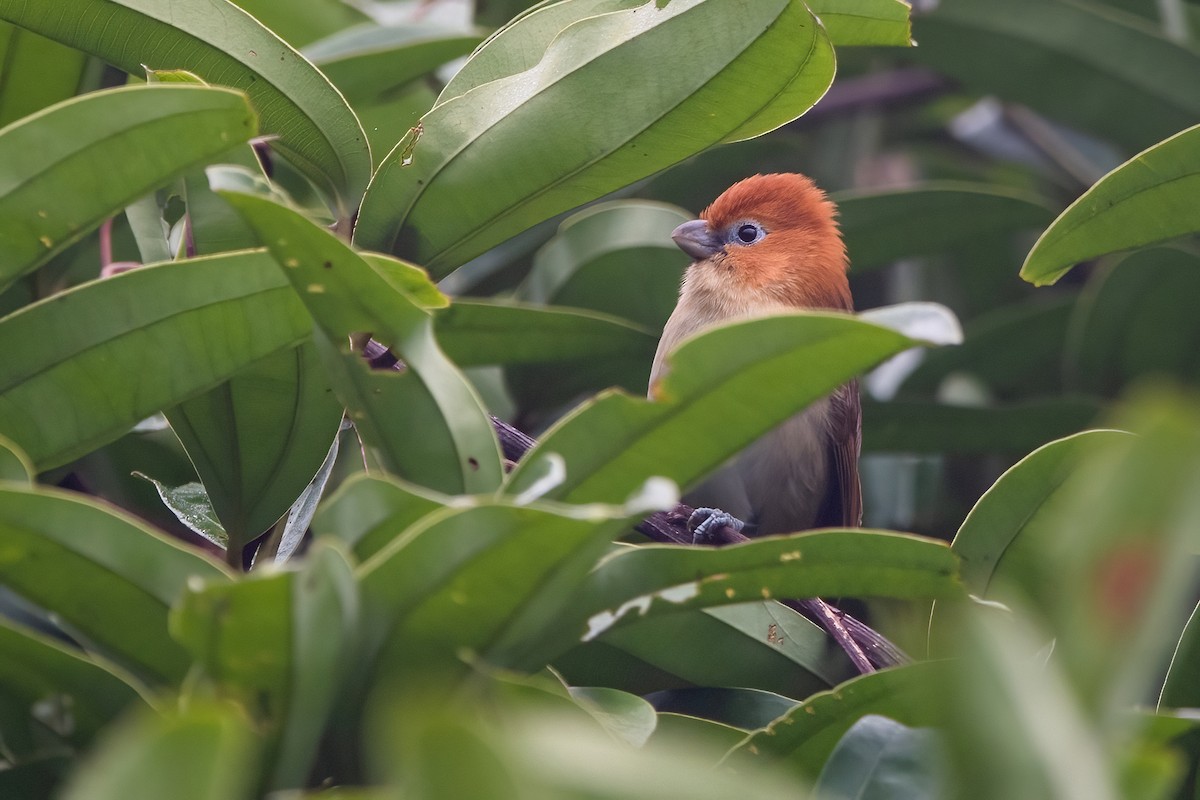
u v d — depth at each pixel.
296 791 2.74
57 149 3.41
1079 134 10.68
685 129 4.59
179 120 3.40
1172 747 3.56
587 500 3.15
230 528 4.54
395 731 1.83
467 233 4.75
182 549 2.94
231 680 2.64
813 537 3.25
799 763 3.53
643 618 3.38
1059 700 1.76
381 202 4.68
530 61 4.88
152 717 2.75
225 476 4.47
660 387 2.94
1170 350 8.64
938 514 9.16
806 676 5.09
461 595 2.79
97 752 3.12
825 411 9.34
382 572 2.75
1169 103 8.96
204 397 4.34
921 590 3.39
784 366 2.88
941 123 11.11
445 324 6.91
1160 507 1.64
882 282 10.80
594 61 4.50
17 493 2.79
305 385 4.32
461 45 6.91
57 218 3.55
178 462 6.58
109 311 3.68
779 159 10.83
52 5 4.49
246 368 3.80
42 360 3.69
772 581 3.37
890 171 10.97
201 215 4.58
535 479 3.04
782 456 9.38
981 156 11.02
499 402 7.87
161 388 3.77
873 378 9.41
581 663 4.91
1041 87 9.23
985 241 9.81
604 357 7.40
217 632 2.56
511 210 4.71
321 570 2.54
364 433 3.47
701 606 3.40
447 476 3.38
